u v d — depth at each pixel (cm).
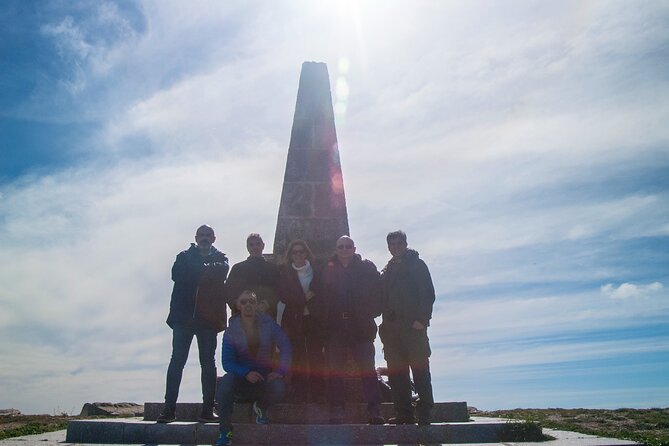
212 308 857
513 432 773
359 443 754
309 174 1095
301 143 1110
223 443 729
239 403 908
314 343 898
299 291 886
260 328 782
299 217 1076
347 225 1078
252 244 899
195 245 891
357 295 840
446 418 902
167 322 865
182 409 944
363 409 903
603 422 1105
